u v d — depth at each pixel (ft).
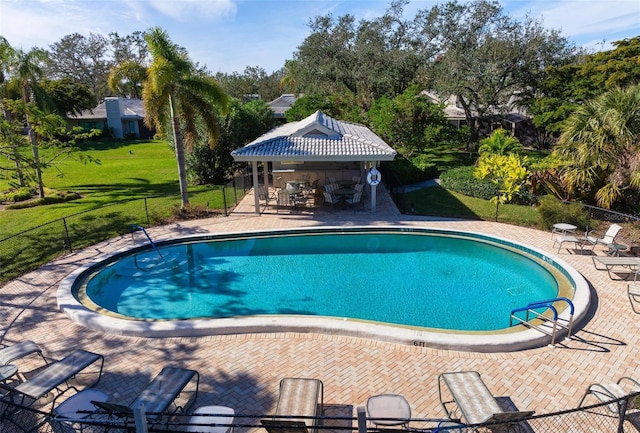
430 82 143.84
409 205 71.41
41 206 76.02
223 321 31.55
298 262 50.21
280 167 86.99
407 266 48.42
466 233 55.98
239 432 21.11
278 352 28.35
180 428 20.63
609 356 27.27
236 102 100.27
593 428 20.48
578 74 124.26
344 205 72.02
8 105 73.92
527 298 39.65
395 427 19.89
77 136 80.84
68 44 311.06
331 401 23.17
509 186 68.28
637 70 110.42
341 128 76.38
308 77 155.63
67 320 33.71
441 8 134.51
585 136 54.60
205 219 64.85
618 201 57.31
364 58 143.64
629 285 36.86
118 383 25.30
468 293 41.22
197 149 91.15
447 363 26.78
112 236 56.59
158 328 30.81
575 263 44.09
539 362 26.73
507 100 135.33
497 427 20.06
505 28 129.90
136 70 63.72
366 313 37.45
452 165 115.85
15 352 25.96
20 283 41.37
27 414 22.50
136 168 119.96
